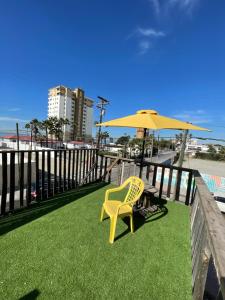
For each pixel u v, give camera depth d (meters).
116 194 4.33
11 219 2.89
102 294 1.65
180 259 2.22
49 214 3.14
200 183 2.80
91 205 3.62
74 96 73.31
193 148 13.38
